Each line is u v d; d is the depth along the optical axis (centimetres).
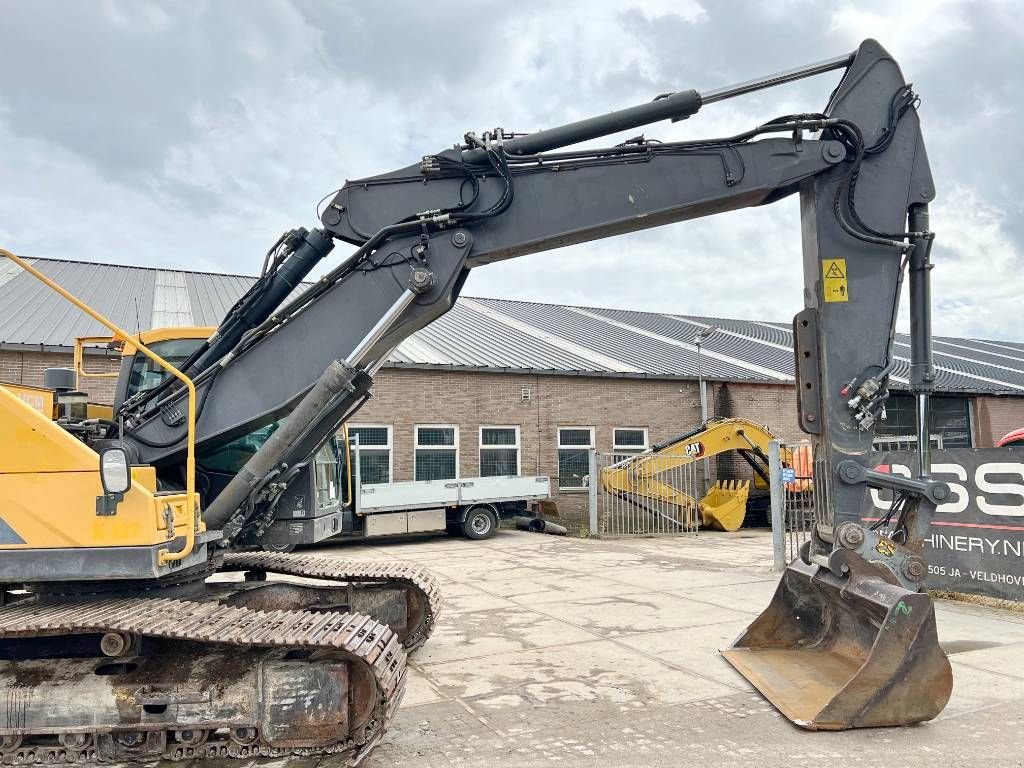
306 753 401
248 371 491
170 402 495
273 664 405
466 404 1786
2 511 400
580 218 495
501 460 1823
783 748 417
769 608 601
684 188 498
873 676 444
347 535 1446
